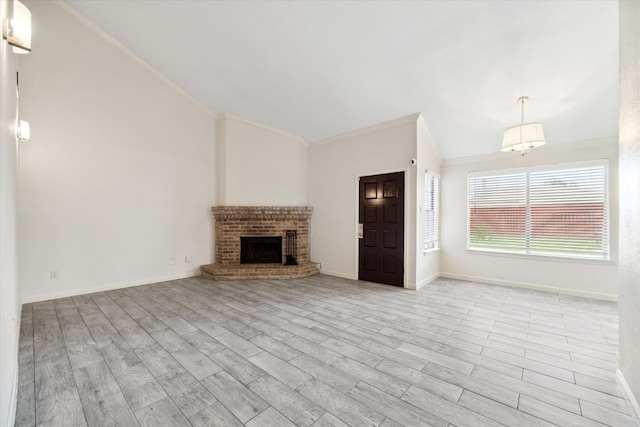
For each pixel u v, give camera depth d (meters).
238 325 3.00
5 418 1.39
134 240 4.57
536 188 4.47
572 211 4.18
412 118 4.41
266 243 5.77
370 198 4.99
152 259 4.78
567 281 4.18
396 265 4.66
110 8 3.75
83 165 4.07
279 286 4.64
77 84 4.02
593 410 1.72
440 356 2.36
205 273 5.23
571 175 4.18
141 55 4.52
